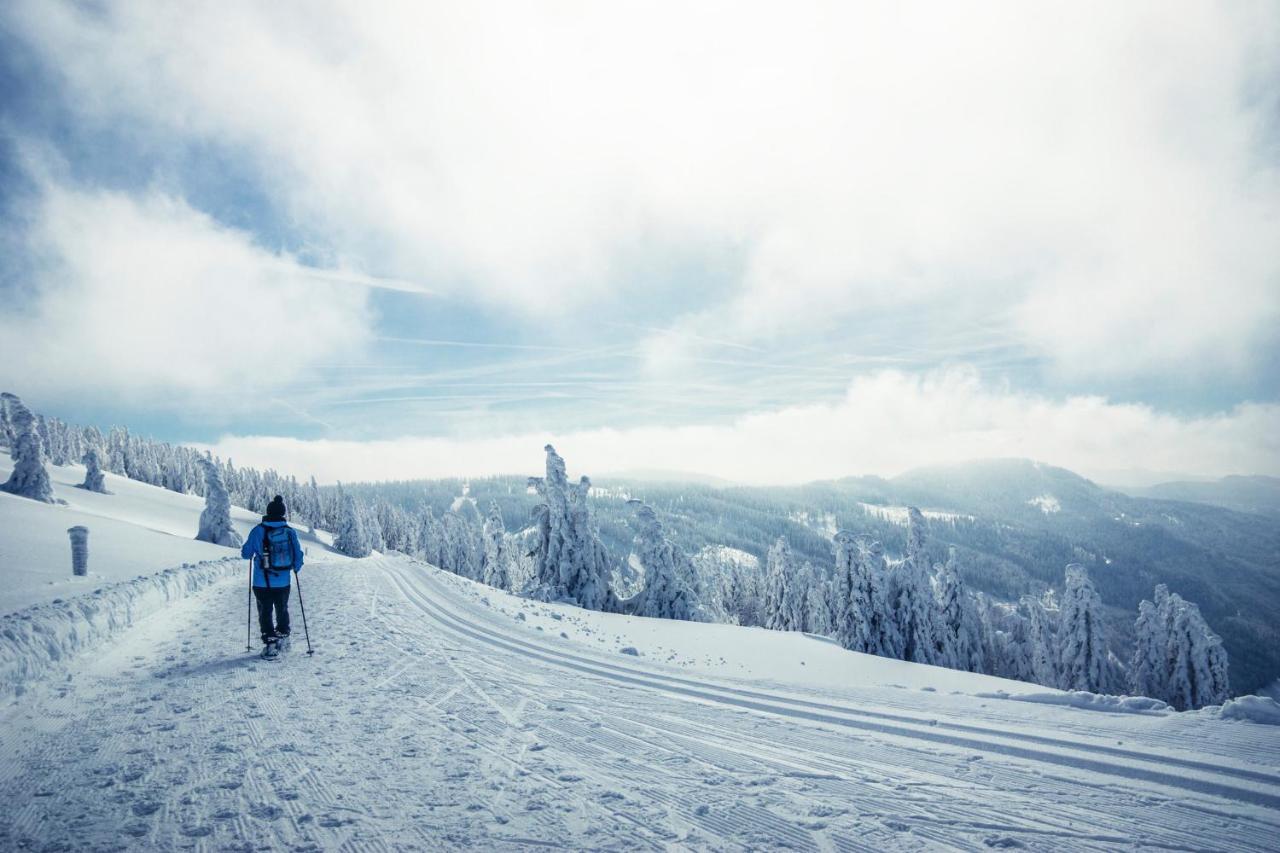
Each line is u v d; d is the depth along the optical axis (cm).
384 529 11025
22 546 1814
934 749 534
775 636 2391
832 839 366
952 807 411
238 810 400
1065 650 3816
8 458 5159
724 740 566
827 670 1772
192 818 388
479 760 504
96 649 910
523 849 352
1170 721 562
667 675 868
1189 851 343
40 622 816
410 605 1631
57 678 753
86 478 5747
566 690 767
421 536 9906
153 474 11306
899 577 3697
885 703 701
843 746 548
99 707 645
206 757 500
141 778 455
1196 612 3638
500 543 7325
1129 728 556
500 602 2045
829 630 4597
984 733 568
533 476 3819
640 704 700
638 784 457
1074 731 558
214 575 1966
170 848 349
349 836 365
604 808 412
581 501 3756
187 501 7694
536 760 507
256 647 970
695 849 353
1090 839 360
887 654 3509
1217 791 414
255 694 704
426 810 405
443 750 527
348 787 442
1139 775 451
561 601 3531
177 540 3359
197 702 666
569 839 365
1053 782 450
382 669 858
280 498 939
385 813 399
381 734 568
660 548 3594
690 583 3941
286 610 939
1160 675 3684
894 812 405
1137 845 351
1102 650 3706
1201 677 3544
